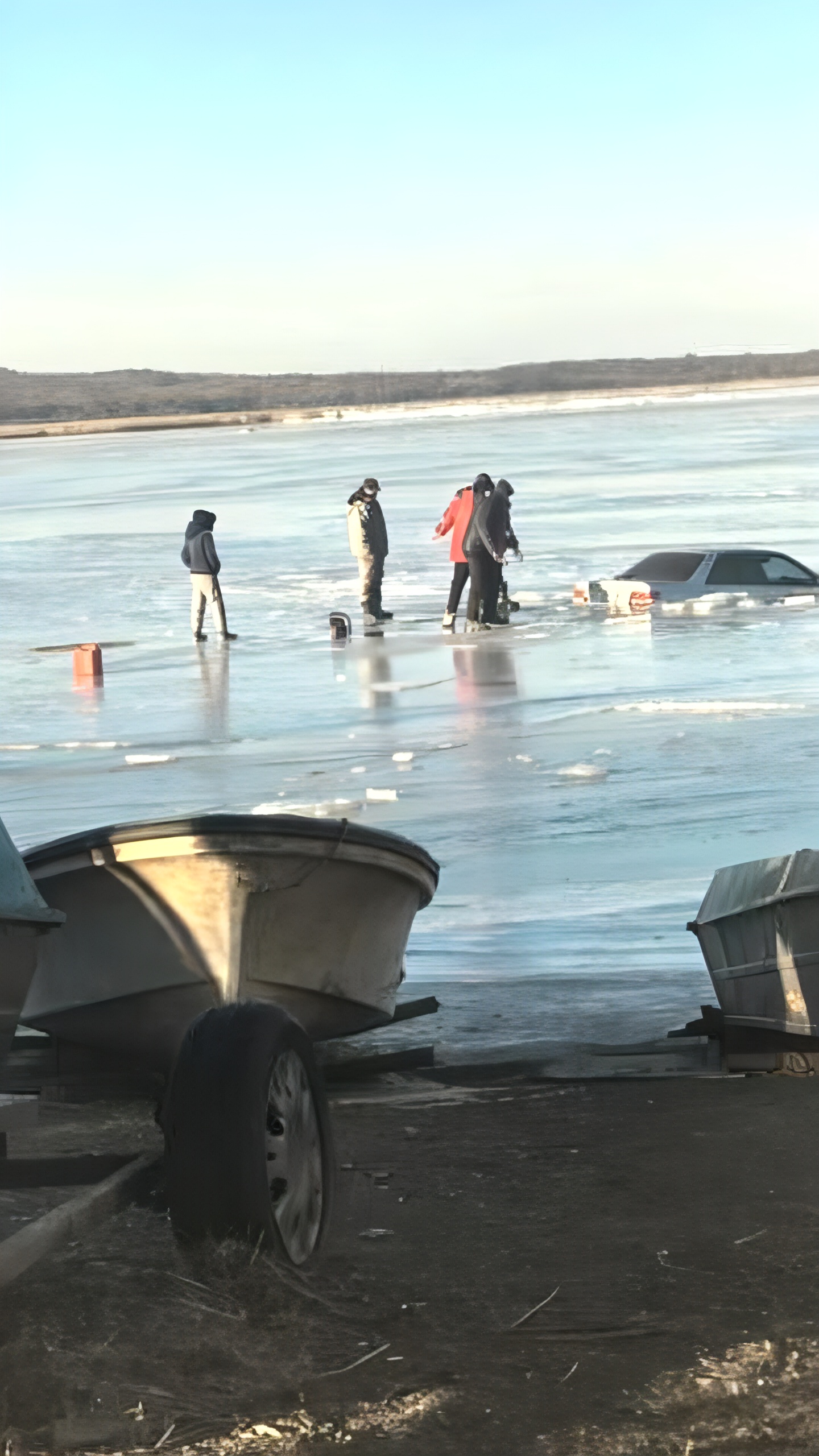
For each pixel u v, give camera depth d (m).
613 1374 6.02
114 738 29.56
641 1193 8.36
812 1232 7.61
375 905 10.87
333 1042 12.91
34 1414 5.75
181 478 152.00
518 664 37.94
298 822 9.99
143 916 10.38
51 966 10.99
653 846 20.33
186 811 22.66
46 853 10.36
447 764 26.05
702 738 27.75
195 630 44.25
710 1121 9.87
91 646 37.94
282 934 10.45
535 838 21.05
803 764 25.09
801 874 10.95
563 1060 11.99
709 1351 6.21
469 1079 11.67
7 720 32.25
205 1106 6.98
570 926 17.00
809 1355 6.11
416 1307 6.75
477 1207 8.20
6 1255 6.68
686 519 81.12
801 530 72.88
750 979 11.63
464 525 44.69
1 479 169.75
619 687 33.91
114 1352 6.27
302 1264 7.32
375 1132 9.87
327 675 37.09
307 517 93.88
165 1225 7.89
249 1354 6.27
